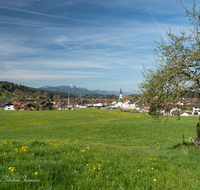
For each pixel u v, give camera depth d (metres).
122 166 6.67
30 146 10.68
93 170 5.67
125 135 37.44
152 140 30.69
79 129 46.62
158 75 10.41
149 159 8.81
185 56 10.37
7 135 39.19
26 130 46.47
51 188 4.11
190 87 9.96
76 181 4.71
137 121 63.78
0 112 118.94
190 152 11.63
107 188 4.42
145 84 10.86
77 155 8.05
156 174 5.94
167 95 9.98
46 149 8.93
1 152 7.39
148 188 4.59
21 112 122.00
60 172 5.21
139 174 5.79
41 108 163.25
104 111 146.50
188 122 54.56
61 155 7.68
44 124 66.81
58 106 188.25
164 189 4.59
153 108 10.88
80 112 131.62
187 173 6.37
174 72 10.09
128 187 4.56
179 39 10.55
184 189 4.67
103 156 8.34
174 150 13.53
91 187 4.38
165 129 43.53
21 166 5.36
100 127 49.19
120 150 12.25
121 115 116.62
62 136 37.53
